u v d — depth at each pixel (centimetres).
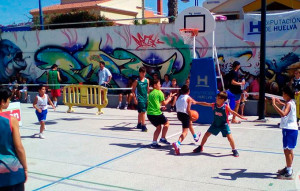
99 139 870
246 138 854
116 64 1568
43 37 1730
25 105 1577
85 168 639
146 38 1488
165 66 1463
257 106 1202
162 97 770
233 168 626
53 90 1413
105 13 3162
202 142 729
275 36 1228
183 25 1130
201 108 1052
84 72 1648
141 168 633
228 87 1036
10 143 363
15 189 362
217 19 1335
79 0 3506
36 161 687
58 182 568
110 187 541
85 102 1278
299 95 948
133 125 1053
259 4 1783
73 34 1652
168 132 943
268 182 552
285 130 560
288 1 1705
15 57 1817
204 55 1380
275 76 1258
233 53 1323
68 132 961
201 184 548
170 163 661
